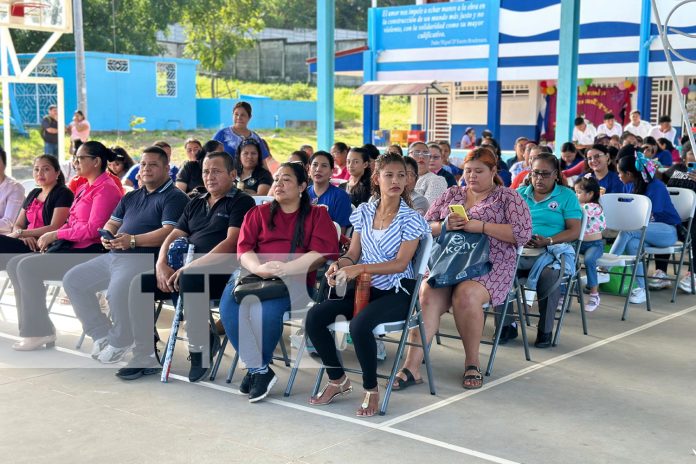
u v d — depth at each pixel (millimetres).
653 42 16656
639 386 5105
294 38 50344
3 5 13711
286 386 5102
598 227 7004
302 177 5105
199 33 42250
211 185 5410
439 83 21594
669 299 7664
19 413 4621
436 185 7387
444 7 19438
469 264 5082
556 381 5203
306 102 37875
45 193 6445
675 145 16469
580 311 7070
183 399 4863
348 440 4215
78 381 5199
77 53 20203
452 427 4398
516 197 5246
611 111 19734
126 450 4098
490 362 5352
